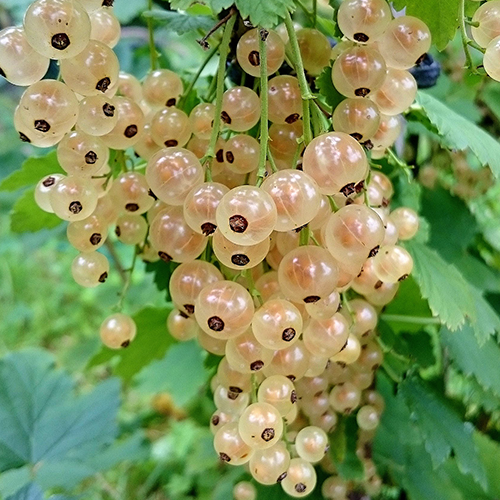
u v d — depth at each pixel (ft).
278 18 0.28
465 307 0.38
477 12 0.30
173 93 0.36
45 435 0.51
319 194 0.25
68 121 0.29
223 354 0.33
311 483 0.34
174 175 0.28
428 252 0.41
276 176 0.25
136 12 0.65
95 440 0.51
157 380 0.82
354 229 0.26
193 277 0.29
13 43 0.27
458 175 0.58
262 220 0.23
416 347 0.44
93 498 0.84
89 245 0.34
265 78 0.26
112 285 1.10
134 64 0.77
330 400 0.38
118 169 0.37
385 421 0.48
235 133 0.36
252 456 0.31
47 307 1.31
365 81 0.29
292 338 0.27
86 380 1.05
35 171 0.43
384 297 0.37
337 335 0.29
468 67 0.31
